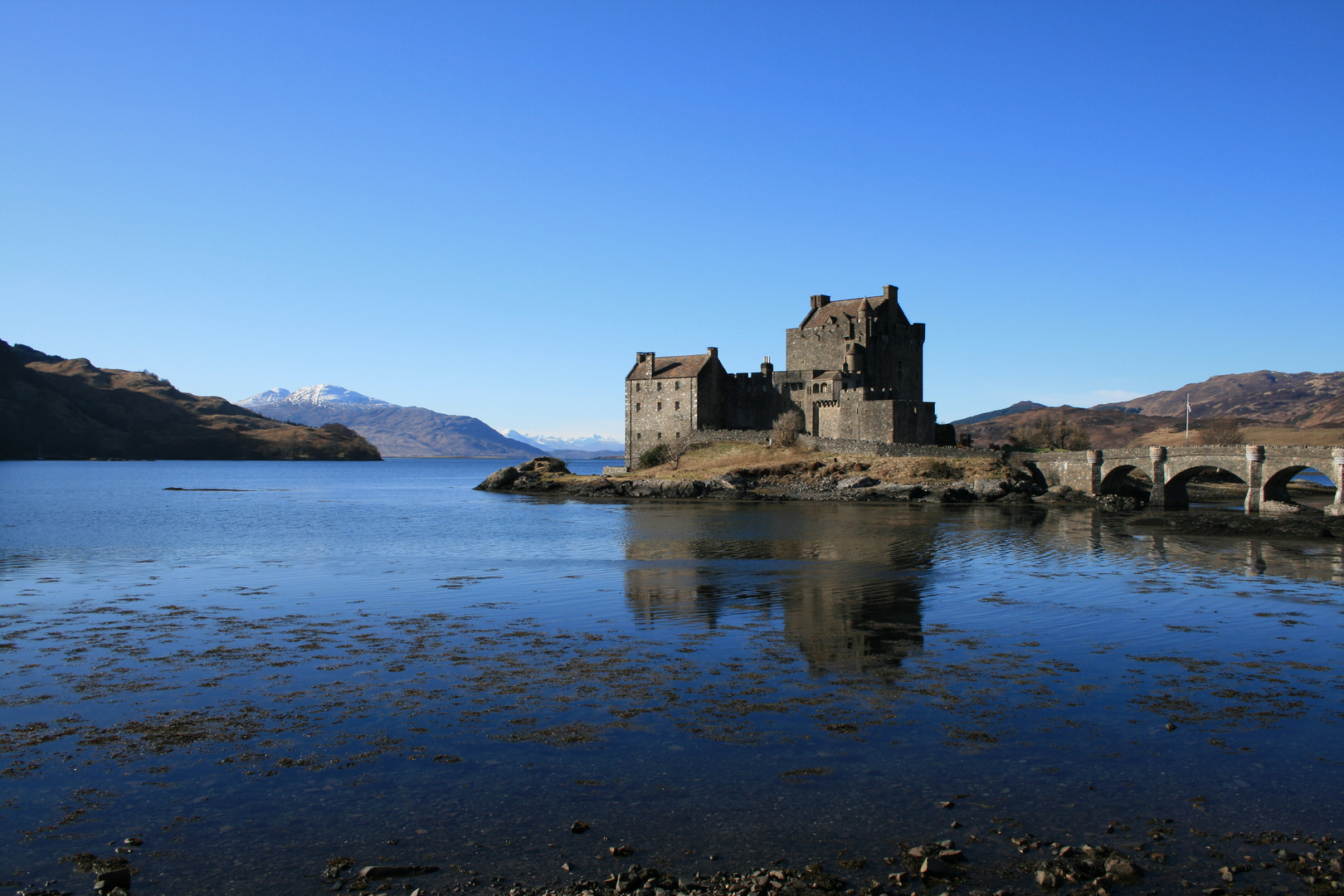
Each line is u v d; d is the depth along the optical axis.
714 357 160.12
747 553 62.59
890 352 157.00
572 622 37.12
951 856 16.45
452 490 182.00
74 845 17.05
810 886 15.44
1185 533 76.50
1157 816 18.31
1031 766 20.89
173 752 21.78
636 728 23.50
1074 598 43.19
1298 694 26.69
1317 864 16.28
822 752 21.73
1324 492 139.62
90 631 35.41
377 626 36.22
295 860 16.53
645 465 157.88
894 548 65.81
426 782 19.95
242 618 38.03
